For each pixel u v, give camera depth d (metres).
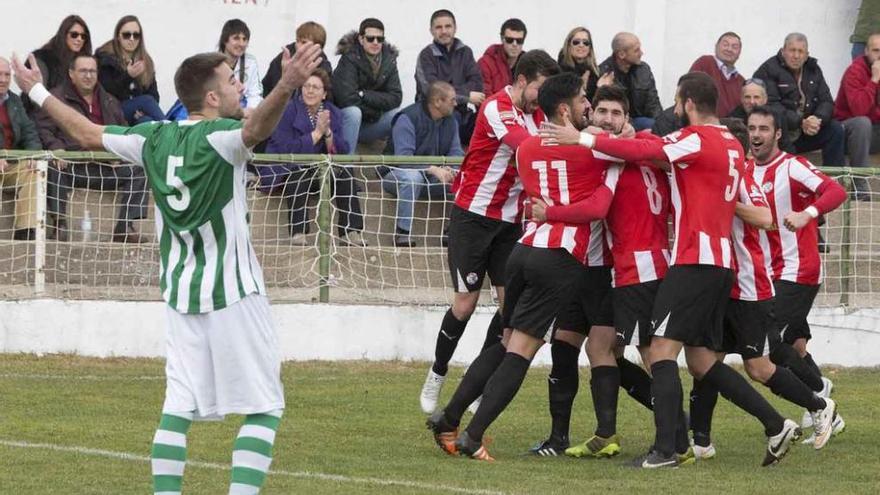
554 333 28.61
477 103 48.91
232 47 47.00
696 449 29.22
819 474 27.58
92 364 39.72
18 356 40.09
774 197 32.66
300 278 43.12
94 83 44.53
